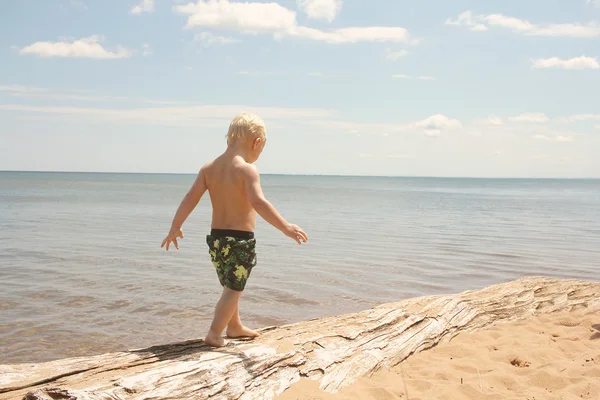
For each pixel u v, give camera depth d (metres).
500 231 20.84
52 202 36.09
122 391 2.80
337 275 10.70
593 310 6.65
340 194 65.19
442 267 11.95
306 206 37.22
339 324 4.64
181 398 2.96
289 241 16.23
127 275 10.15
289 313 7.71
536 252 14.69
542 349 4.91
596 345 5.15
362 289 9.44
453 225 23.39
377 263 12.28
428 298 5.83
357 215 28.88
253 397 3.27
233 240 3.51
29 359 5.65
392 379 4.10
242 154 3.63
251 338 4.02
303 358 3.80
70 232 17.44
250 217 3.57
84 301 8.08
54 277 9.79
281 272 10.88
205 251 13.60
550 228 22.62
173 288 9.05
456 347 5.00
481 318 5.82
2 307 7.59
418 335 4.95
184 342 3.62
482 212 33.97
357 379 3.97
